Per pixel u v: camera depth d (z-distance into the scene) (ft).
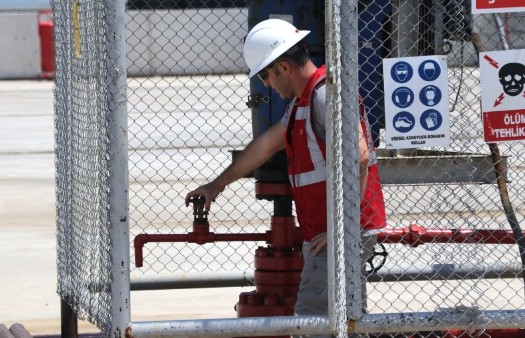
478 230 53.06
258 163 50.65
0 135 164.35
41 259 86.74
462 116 60.64
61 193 57.72
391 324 45.01
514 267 56.03
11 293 76.54
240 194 104.42
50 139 158.71
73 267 53.57
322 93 46.21
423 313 45.50
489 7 44.86
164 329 44.19
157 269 79.20
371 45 52.80
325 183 46.91
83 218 51.21
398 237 53.21
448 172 52.65
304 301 48.26
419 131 44.27
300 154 47.44
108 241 44.27
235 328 44.57
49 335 63.57
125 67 43.45
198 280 61.67
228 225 90.94
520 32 53.67
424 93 44.16
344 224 44.57
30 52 273.33
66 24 54.44
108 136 43.52
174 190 105.50
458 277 57.62
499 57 44.57
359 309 44.86
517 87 44.68
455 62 55.93
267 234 54.08
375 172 47.78
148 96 184.55
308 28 52.65
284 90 47.85
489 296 67.87
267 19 52.80
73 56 52.85
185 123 150.30
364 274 48.32
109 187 43.70
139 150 128.06
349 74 44.06
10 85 257.55
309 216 47.80
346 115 44.24
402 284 71.10
